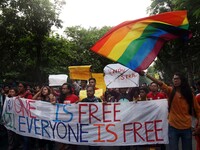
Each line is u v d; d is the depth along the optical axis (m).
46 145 9.05
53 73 29.61
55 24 22.42
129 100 9.17
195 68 26.02
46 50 27.52
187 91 5.64
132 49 5.72
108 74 9.59
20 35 22.42
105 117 7.07
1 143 9.39
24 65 26.77
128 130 6.96
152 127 6.84
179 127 5.63
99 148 7.75
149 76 5.75
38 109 7.68
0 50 22.72
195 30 13.97
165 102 6.79
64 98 7.70
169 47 22.42
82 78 12.42
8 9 21.02
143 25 5.93
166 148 8.36
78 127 7.23
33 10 21.28
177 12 5.90
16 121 8.12
